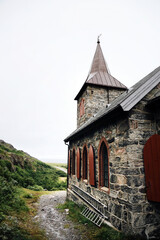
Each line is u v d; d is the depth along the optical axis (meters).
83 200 8.69
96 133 7.75
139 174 4.97
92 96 13.48
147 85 5.57
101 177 7.06
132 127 5.19
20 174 16.38
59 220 7.05
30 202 9.87
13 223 5.39
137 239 4.45
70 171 12.34
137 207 4.74
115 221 5.56
